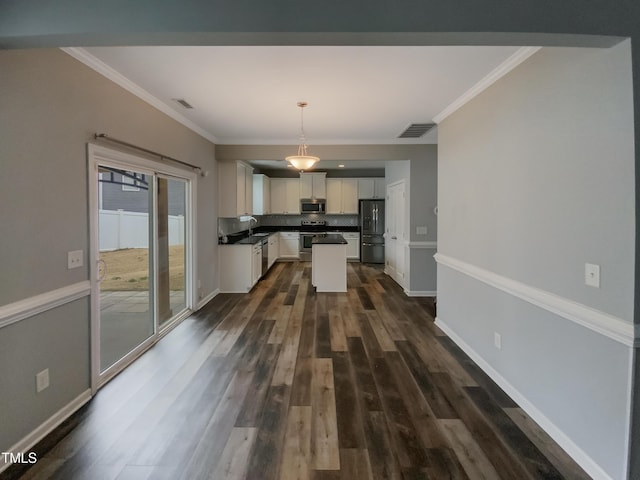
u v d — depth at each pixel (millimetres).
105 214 2941
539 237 2318
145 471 1900
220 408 2512
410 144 5742
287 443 2133
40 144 2164
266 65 2799
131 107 3203
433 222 5832
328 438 2182
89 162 2613
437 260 4285
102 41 1765
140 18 1691
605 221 1793
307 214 10477
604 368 1822
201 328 4250
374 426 2307
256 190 8820
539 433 2242
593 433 1889
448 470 1914
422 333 4086
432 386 2846
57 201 2311
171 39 1763
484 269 3094
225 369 3137
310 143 5699
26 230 2068
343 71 2900
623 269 1696
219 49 2525
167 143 3947
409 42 1802
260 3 1699
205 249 5348
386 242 7980
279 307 5203
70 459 1989
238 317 4703
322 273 6188
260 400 2623
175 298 4449
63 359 2379
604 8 1683
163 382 2891
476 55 2574
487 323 3057
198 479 1846
